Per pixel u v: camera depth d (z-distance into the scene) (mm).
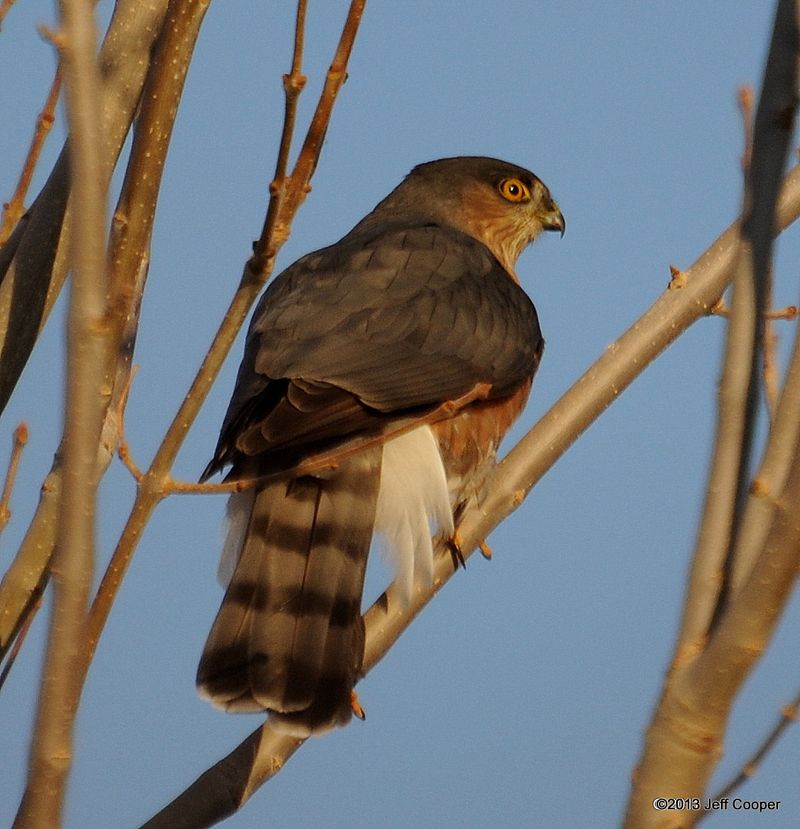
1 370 7988
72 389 5387
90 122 5383
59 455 7555
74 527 5344
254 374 9211
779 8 6441
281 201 5949
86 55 5363
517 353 10414
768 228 6250
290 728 8000
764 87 6395
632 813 5516
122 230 6043
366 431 9195
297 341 9422
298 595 8492
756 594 5383
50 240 8148
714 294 9883
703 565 5848
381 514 9219
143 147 6117
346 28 6086
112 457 8141
